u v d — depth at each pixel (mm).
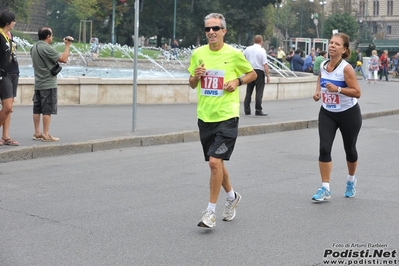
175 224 7652
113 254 6469
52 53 12531
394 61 53750
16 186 9648
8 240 6895
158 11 81062
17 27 95875
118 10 73812
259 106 19047
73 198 8914
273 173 11078
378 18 112125
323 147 8883
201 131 7676
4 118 11828
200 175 10750
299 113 20188
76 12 75062
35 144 12391
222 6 84812
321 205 8758
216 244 6863
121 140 13516
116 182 10062
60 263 6164
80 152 12766
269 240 7043
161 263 6207
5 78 11688
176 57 53656
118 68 42656
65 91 19641
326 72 8859
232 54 7516
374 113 21672
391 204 8875
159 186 9805
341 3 93375
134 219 7848
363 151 13844
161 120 16891
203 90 7586
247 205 8688
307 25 99688
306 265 6211
